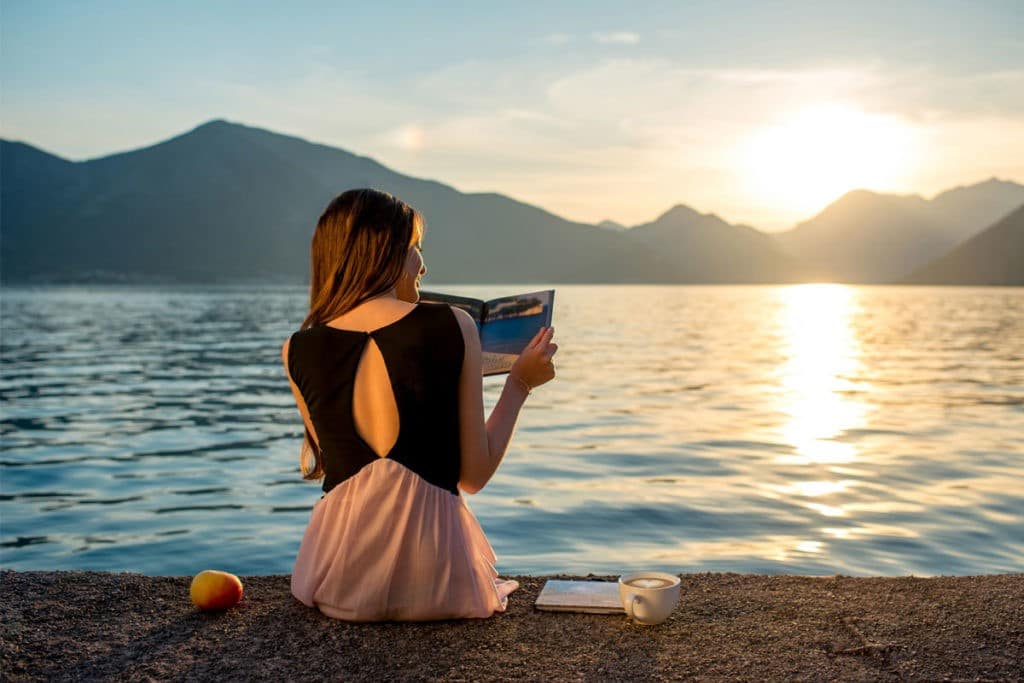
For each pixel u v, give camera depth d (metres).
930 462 10.81
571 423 14.73
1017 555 6.62
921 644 2.45
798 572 6.21
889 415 15.77
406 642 2.48
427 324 2.45
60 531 7.74
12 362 29.61
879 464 10.69
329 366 2.49
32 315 73.00
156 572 6.50
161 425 15.07
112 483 9.95
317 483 9.88
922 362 29.02
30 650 2.47
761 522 7.72
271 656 2.40
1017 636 2.50
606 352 33.09
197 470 10.78
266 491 9.44
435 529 2.58
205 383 23.02
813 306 103.25
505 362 2.62
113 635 2.58
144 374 25.53
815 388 20.77
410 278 2.63
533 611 2.75
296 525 7.86
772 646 2.45
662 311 82.06
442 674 2.27
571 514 8.05
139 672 2.31
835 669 2.28
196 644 2.50
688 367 26.72
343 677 2.26
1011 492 8.90
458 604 2.62
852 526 7.54
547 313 2.58
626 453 11.58
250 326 57.25
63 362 29.72
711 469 10.41
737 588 3.01
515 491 9.10
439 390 2.47
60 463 11.29
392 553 2.58
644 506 8.37
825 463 10.78
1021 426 14.22
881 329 52.62
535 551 6.82
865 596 2.89
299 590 2.75
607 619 2.68
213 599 2.74
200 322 62.59
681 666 2.31
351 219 2.48
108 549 7.13
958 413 16.03
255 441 13.27
